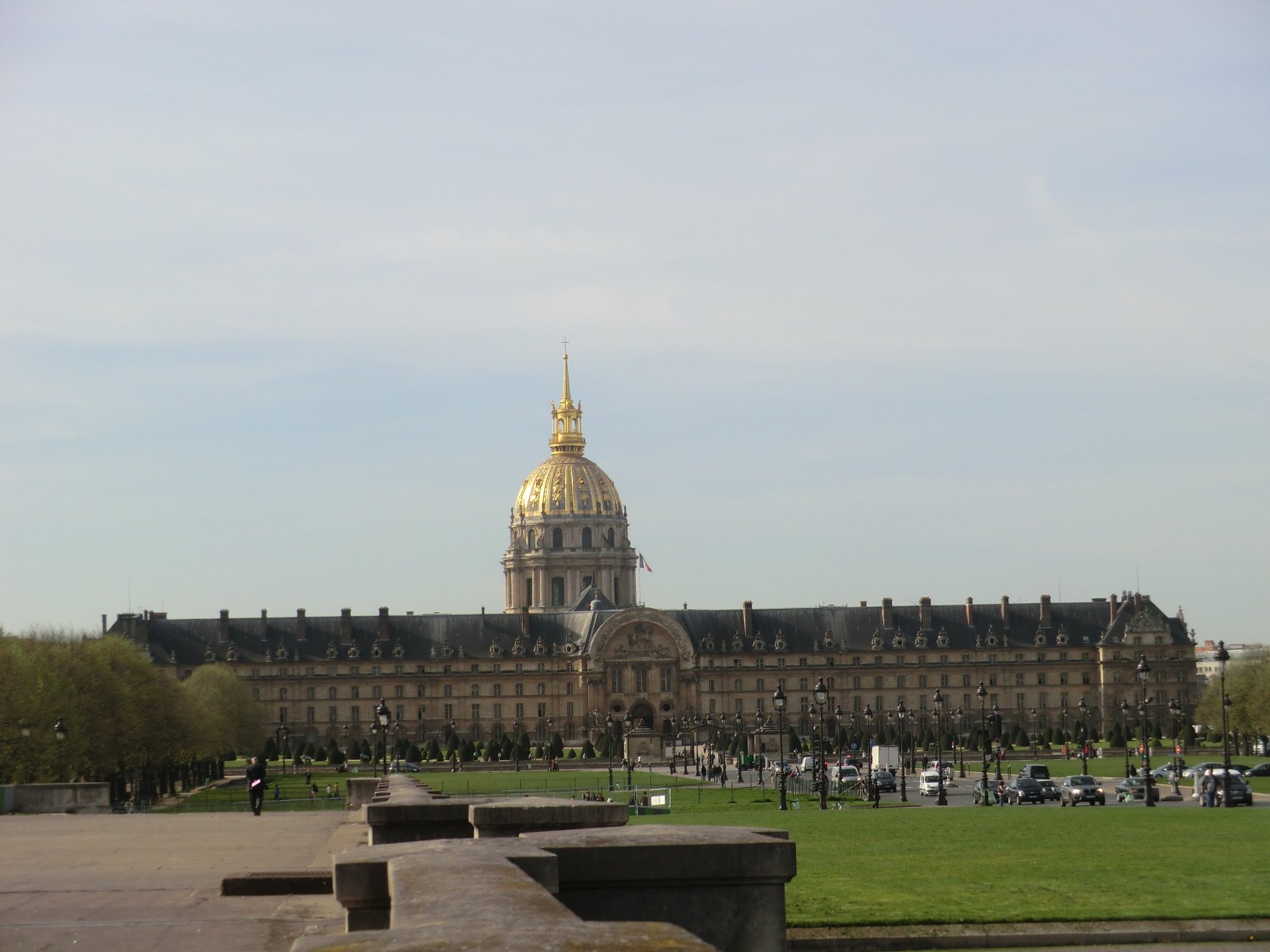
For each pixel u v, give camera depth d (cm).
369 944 1348
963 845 7562
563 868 2358
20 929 3525
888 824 9362
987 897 5438
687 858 2389
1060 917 4975
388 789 7594
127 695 18462
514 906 1542
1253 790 15800
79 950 3238
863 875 6169
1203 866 6394
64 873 4778
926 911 5091
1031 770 17500
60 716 15562
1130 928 4891
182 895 4172
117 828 7244
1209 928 4903
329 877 4234
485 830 3166
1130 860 6675
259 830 7075
